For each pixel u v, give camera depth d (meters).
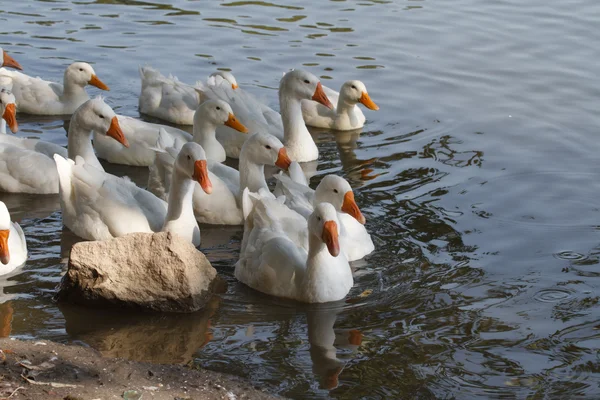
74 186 11.69
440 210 12.57
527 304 10.04
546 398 8.25
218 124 14.47
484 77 18.00
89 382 8.04
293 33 20.28
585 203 12.77
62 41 19.34
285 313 9.91
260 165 12.91
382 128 16.03
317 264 10.09
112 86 17.55
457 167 14.13
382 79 17.95
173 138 14.38
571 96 16.98
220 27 20.56
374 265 11.01
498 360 8.89
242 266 10.67
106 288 9.83
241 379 8.45
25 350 8.56
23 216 12.30
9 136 13.73
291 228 10.95
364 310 9.96
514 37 20.19
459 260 11.11
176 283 9.88
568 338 9.32
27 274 10.58
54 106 16.64
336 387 8.36
